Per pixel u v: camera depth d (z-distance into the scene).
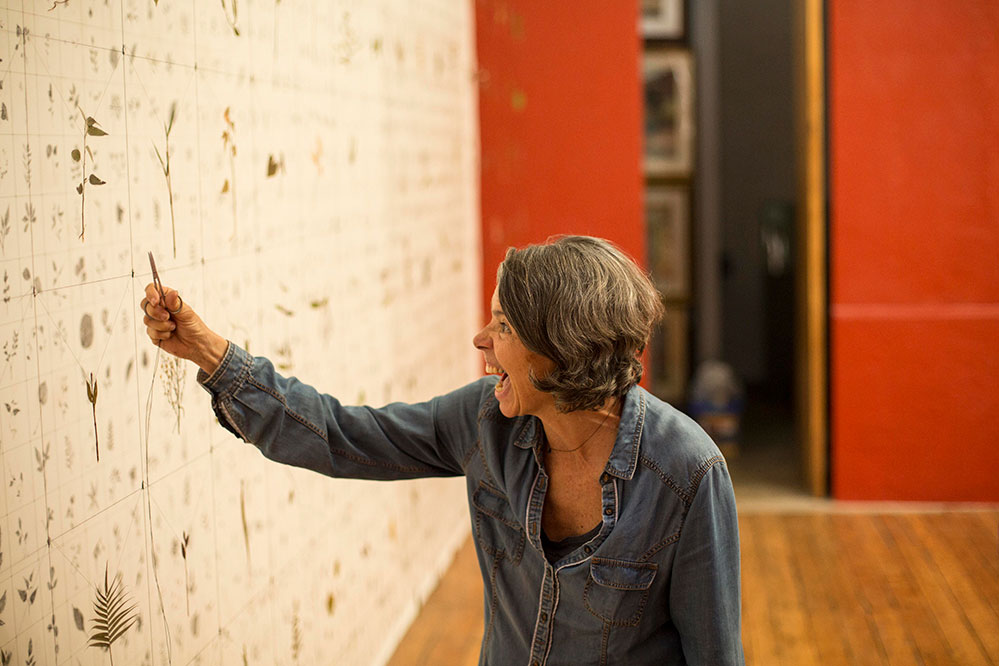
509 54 5.62
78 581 1.89
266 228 2.80
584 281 1.71
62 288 1.85
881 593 4.41
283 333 2.92
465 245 5.38
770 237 7.86
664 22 7.36
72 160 1.88
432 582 4.61
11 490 1.70
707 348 7.95
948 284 5.40
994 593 4.37
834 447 5.60
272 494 2.86
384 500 3.93
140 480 2.13
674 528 1.76
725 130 8.12
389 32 3.99
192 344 1.82
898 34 5.29
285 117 2.95
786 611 4.26
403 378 4.16
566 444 1.81
